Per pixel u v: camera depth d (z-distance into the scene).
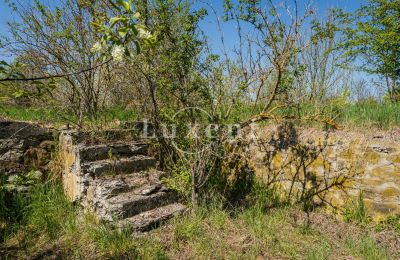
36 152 5.21
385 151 4.43
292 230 4.32
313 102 6.04
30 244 3.84
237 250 3.78
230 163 5.85
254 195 5.33
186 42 4.48
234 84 4.71
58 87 6.04
